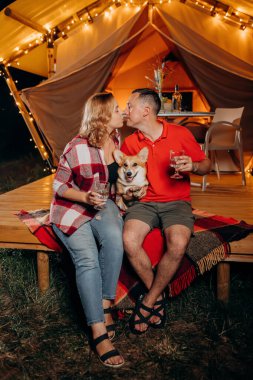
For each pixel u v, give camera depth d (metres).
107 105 2.40
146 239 2.64
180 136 2.60
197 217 3.04
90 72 5.70
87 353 2.29
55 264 3.23
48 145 6.10
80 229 2.38
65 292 2.90
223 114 4.93
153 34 7.06
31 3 5.19
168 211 2.58
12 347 2.34
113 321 2.61
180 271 2.68
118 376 2.10
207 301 2.75
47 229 2.82
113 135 2.68
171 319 2.61
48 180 5.19
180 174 2.60
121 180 2.62
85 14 5.94
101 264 2.40
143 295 2.53
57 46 6.26
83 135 2.42
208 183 4.69
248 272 3.15
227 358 2.23
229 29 5.89
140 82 7.47
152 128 2.61
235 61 5.54
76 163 2.39
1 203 3.76
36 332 2.49
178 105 5.67
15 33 5.65
